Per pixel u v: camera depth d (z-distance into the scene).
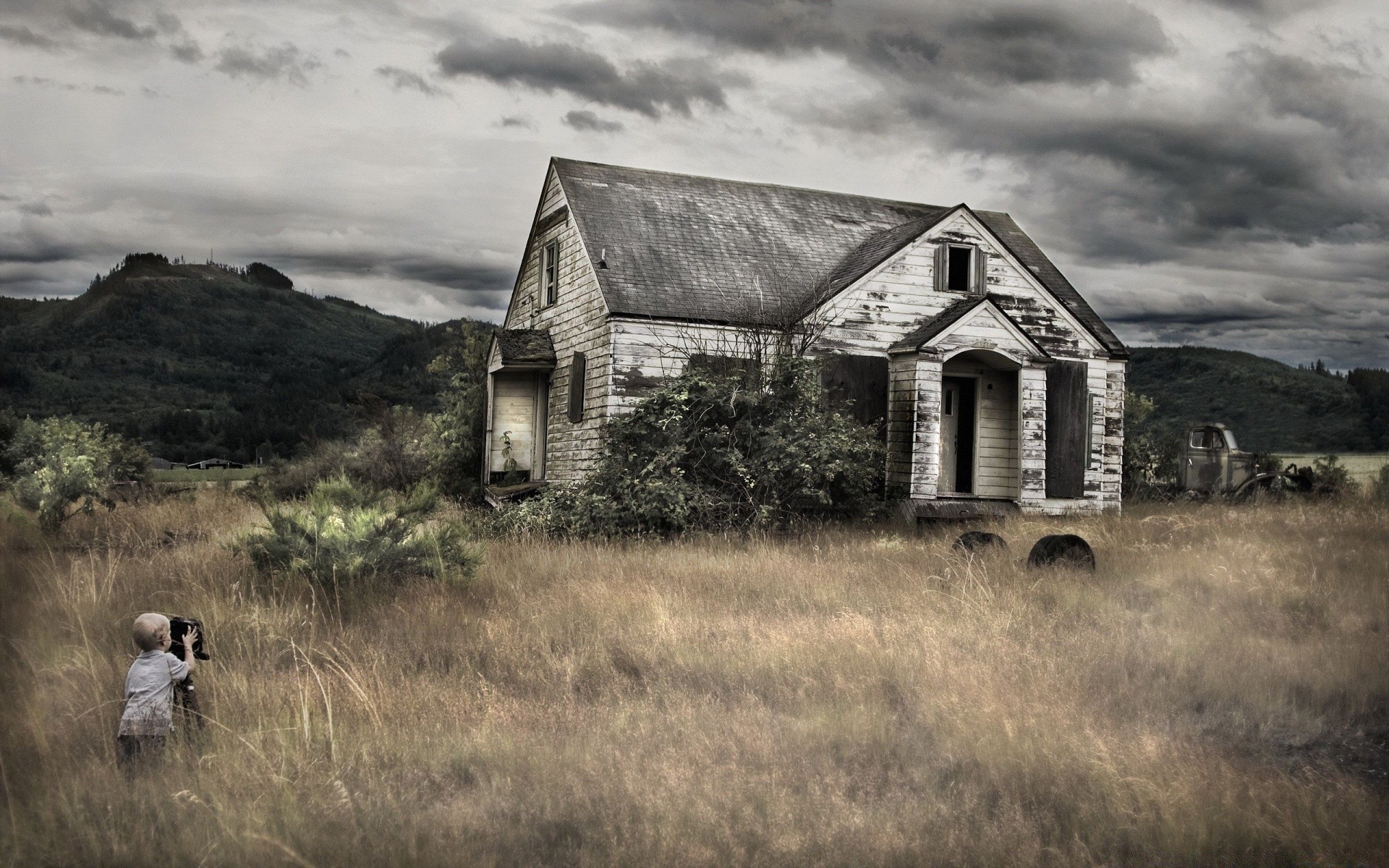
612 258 22.16
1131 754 6.33
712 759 6.31
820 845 5.09
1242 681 8.20
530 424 25.50
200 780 5.73
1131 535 17.02
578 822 5.38
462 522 19.20
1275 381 125.44
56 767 5.92
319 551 11.26
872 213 27.67
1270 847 5.17
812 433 18.81
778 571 12.91
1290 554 14.25
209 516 20.84
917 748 6.69
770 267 23.84
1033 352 22.62
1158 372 139.75
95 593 10.57
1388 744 7.10
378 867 4.77
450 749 6.48
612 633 9.52
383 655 8.61
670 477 17.94
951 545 15.12
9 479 25.27
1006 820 5.43
